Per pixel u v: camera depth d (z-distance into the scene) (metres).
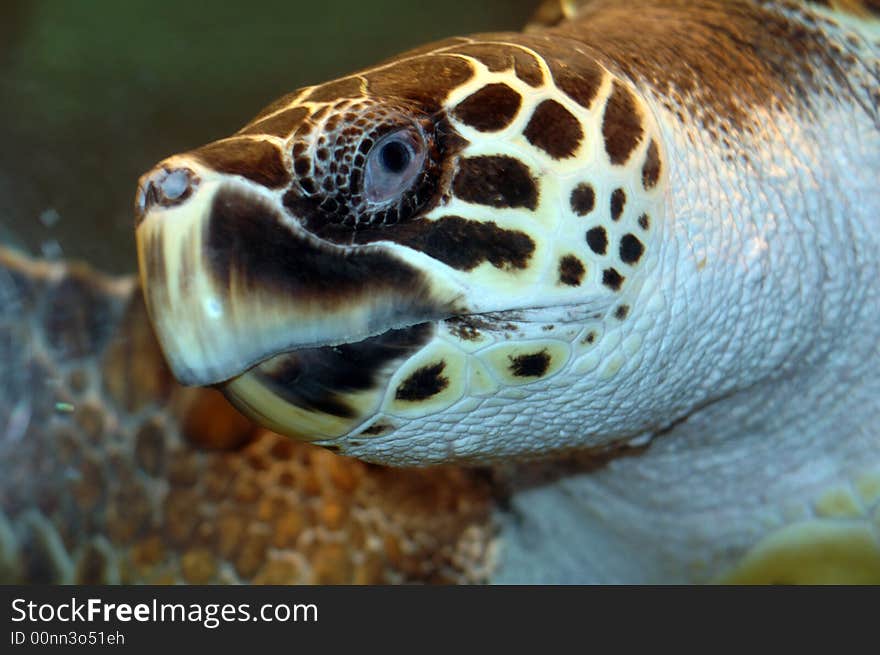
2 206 1.14
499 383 0.56
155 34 1.85
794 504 0.67
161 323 0.52
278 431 0.56
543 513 0.72
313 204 0.53
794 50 0.65
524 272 0.54
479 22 2.10
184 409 0.72
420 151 0.54
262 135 0.53
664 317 0.58
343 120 0.53
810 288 0.62
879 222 0.64
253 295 0.52
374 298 0.53
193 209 0.52
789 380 0.64
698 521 0.68
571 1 0.75
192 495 0.72
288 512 0.72
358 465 0.72
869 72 0.66
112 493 0.73
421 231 0.54
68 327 0.73
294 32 2.00
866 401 0.65
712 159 0.60
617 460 0.67
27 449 0.73
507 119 0.55
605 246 0.56
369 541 0.72
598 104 0.57
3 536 0.73
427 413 0.56
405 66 0.56
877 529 0.66
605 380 0.58
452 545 0.72
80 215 1.19
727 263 0.59
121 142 1.48
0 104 1.47
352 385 0.54
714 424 0.65
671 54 0.62
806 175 0.62
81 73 1.65
